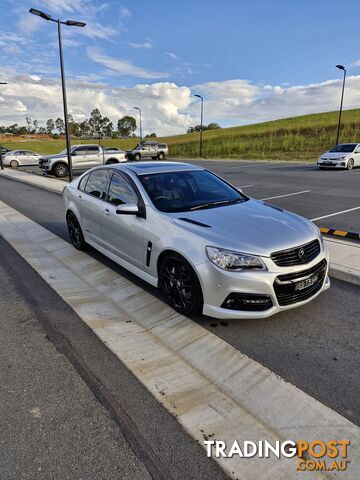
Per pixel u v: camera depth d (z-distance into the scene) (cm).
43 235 740
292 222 384
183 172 486
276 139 5212
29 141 8794
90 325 365
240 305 330
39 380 283
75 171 2341
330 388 269
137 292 438
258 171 2120
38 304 415
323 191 1226
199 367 297
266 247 329
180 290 371
